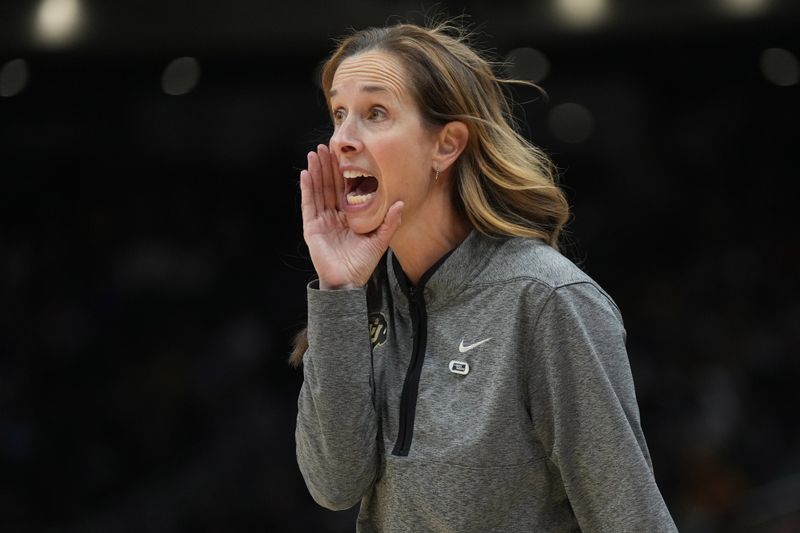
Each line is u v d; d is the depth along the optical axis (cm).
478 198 602
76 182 4362
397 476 594
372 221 599
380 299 648
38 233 4253
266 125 4331
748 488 2823
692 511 2720
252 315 4041
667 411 3219
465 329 592
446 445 577
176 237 4275
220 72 4019
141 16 3170
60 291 4075
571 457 568
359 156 592
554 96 4444
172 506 3147
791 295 3950
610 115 4484
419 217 614
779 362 3422
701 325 3766
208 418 3525
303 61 3803
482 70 626
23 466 3412
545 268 580
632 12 3281
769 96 4494
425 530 593
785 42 3962
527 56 3788
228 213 4356
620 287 4241
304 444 624
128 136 4359
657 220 4453
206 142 4381
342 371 585
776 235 4325
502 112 659
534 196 618
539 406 575
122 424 3534
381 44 607
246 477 3189
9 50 3278
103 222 4272
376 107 594
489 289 589
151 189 4381
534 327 570
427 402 590
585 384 562
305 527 2984
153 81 4100
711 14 3241
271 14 3111
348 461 596
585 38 3359
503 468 571
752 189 4475
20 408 3609
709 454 2938
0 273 4072
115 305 3969
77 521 3275
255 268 4241
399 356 624
